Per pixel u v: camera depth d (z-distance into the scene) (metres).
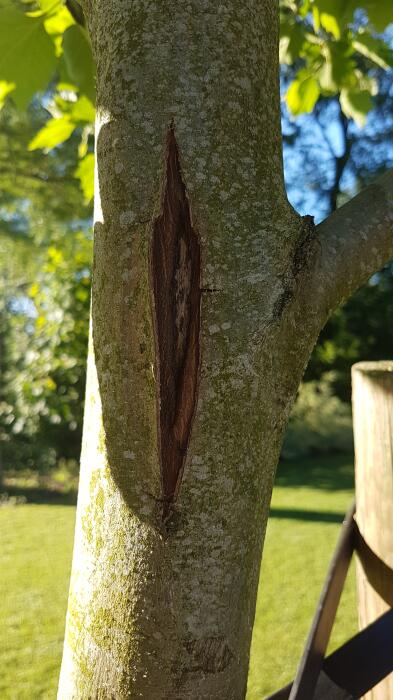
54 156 3.71
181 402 0.33
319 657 0.49
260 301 0.34
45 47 0.75
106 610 0.34
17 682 0.99
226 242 0.34
